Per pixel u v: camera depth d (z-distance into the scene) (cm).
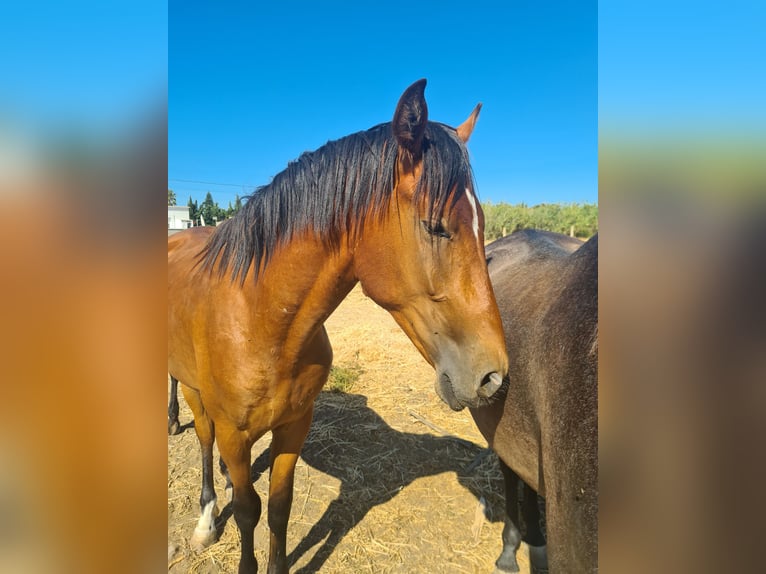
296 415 192
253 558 206
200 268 202
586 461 109
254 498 198
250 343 169
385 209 145
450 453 341
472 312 137
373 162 147
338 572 233
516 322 184
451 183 135
